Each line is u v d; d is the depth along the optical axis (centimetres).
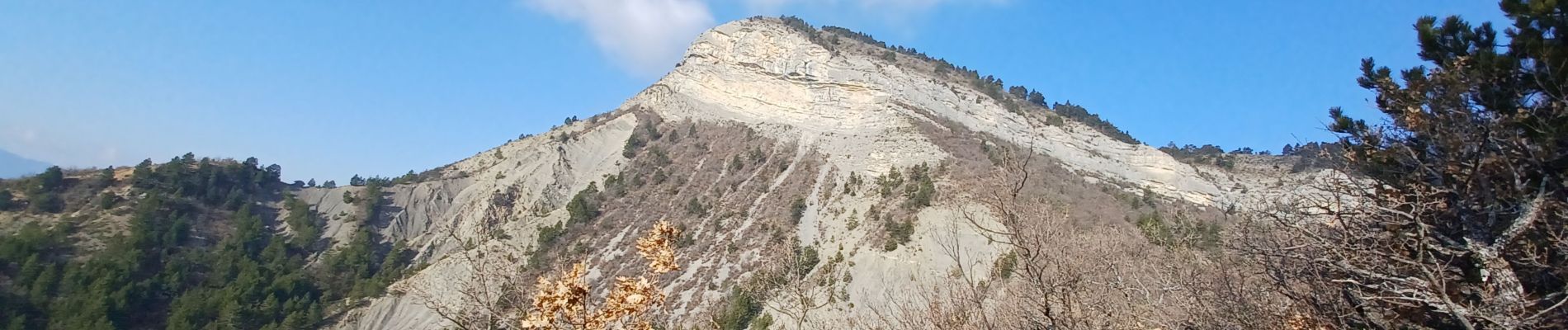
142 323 4372
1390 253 807
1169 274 1106
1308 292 905
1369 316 794
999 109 8506
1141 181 7194
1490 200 782
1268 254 902
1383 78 988
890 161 6328
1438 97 891
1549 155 787
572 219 6172
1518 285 682
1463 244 792
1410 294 781
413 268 5144
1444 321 781
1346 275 839
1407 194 815
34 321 4075
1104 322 955
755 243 5166
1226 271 1045
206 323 4353
